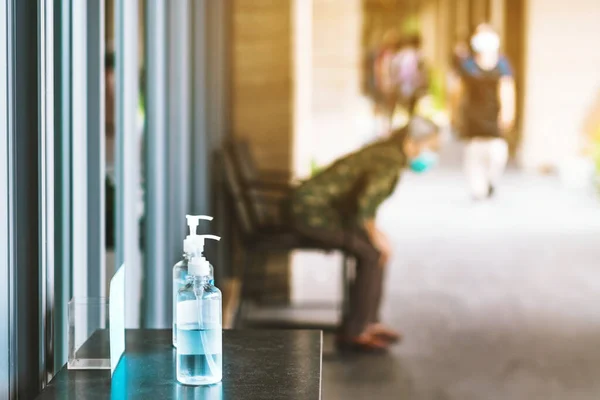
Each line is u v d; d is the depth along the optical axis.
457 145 16.88
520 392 4.62
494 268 7.68
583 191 12.02
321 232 5.43
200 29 5.61
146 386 1.73
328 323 6.11
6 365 1.92
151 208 3.99
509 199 11.38
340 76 16.39
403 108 16.30
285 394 1.69
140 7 3.92
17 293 2.03
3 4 1.88
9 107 1.93
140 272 3.93
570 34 14.66
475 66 11.21
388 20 21.16
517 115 14.96
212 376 1.74
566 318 6.15
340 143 16.14
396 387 4.70
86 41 2.63
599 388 4.70
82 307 1.93
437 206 10.88
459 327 5.93
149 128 3.96
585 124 14.46
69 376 1.79
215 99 6.42
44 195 2.05
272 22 6.95
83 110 2.60
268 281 6.77
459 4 20.80
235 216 5.96
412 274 7.49
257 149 7.02
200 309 1.74
